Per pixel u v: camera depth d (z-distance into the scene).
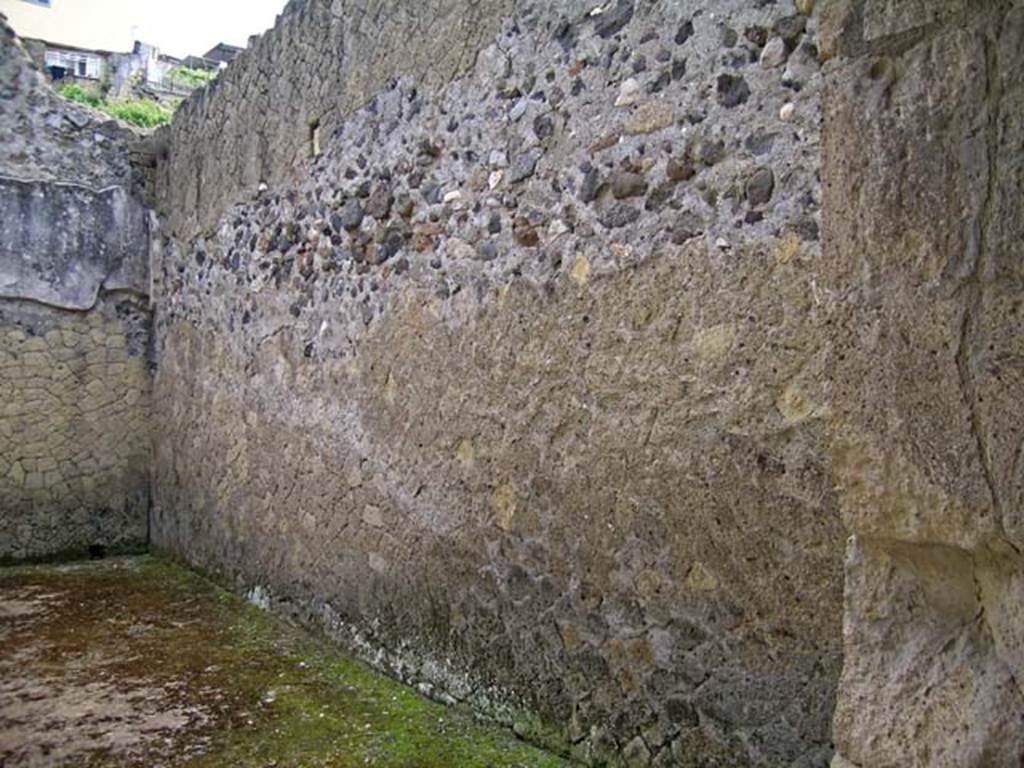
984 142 1.09
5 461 5.64
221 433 5.02
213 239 5.14
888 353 1.18
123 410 6.00
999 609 1.12
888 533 1.19
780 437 2.16
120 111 10.08
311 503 4.13
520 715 2.91
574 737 2.72
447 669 3.24
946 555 1.17
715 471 2.30
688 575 2.38
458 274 3.19
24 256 5.67
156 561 5.73
